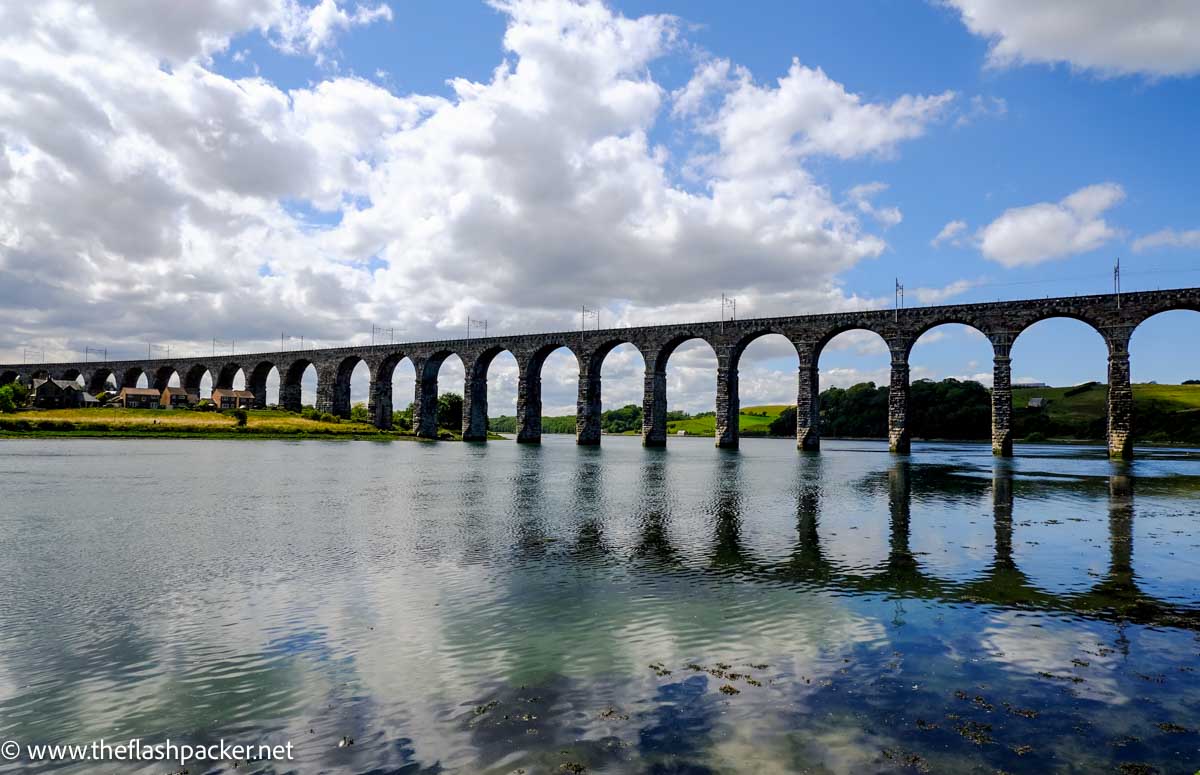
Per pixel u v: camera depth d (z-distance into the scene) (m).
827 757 8.85
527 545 23.41
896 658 12.45
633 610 15.56
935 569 19.64
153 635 13.91
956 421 138.75
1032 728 9.67
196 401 153.50
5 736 9.69
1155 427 124.44
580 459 73.56
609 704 10.51
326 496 38.03
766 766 8.63
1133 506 33.41
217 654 12.80
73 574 19.08
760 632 13.96
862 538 24.73
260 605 16.00
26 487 41.19
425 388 119.56
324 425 122.12
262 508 32.91
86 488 40.94
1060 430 133.38
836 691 10.97
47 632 14.09
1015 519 29.23
